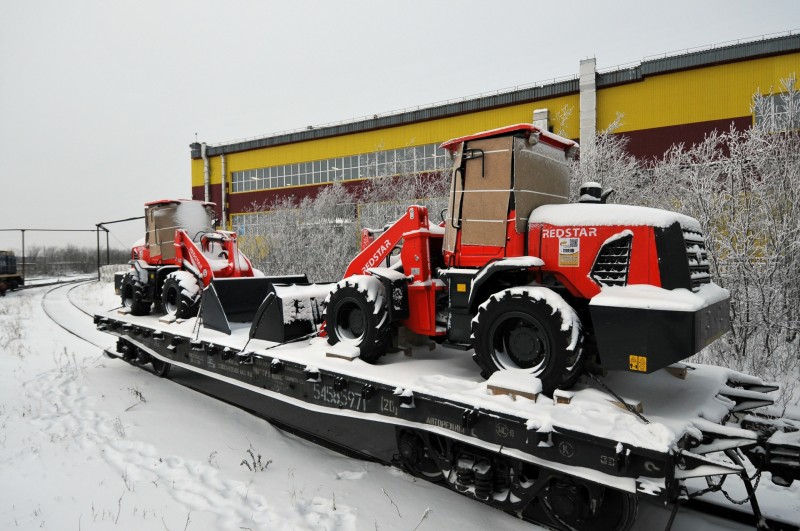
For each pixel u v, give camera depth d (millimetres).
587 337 3400
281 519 3305
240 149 27609
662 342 2748
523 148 3674
